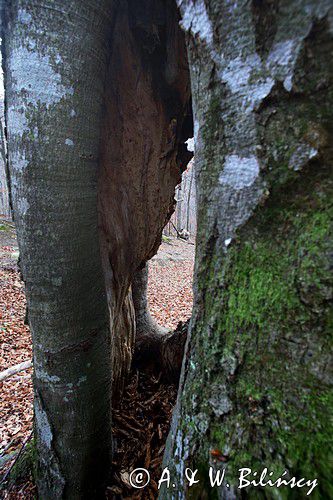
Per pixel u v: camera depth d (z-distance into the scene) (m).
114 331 2.12
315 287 0.57
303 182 0.59
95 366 1.41
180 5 0.73
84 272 1.25
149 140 1.86
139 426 2.13
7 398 3.51
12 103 1.07
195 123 0.80
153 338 3.14
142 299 3.23
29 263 1.18
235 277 0.72
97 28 1.09
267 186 0.63
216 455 0.70
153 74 1.74
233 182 0.69
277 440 0.59
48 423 1.40
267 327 0.64
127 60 1.51
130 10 1.40
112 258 1.82
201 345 0.82
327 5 0.50
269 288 0.65
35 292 1.21
